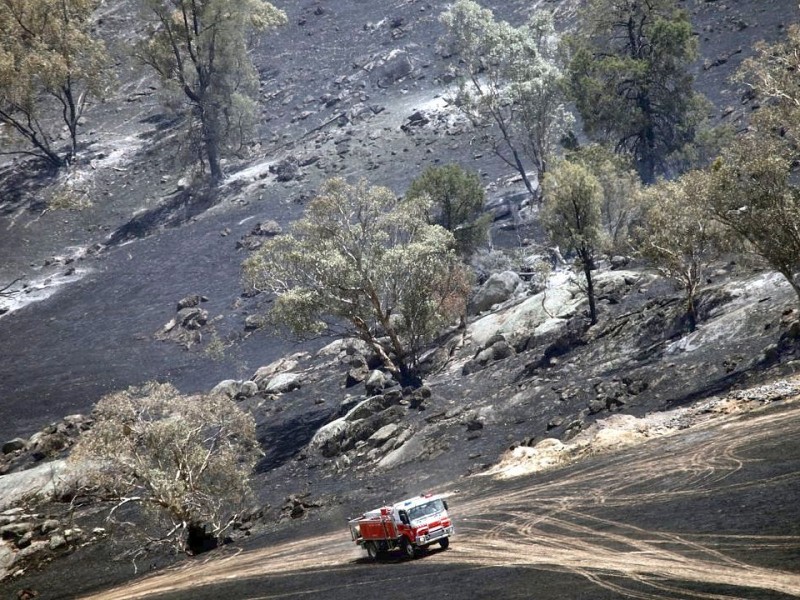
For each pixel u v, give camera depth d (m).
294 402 112.44
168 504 69.44
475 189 124.12
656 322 85.50
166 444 70.75
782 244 62.47
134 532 80.19
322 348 128.38
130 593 60.53
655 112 134.38
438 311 100.81
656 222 79.56
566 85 134.25
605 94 132.88
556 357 90.94
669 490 46.41
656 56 131.88
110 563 74.81
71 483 80.31
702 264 84.38
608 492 50.12
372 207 98.94
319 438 92.06
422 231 100.44
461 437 79.88
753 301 78.44
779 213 62.00
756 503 39.94
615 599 31.94
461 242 123.69
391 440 84.69
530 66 138.75
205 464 71.38
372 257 97.44
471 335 106.69
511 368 93.50
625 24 141.88
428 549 47.94
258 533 71.50
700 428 58.47
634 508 45.19
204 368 139.62
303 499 76.88
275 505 78.44
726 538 36.41
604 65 131.12
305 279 98.94
